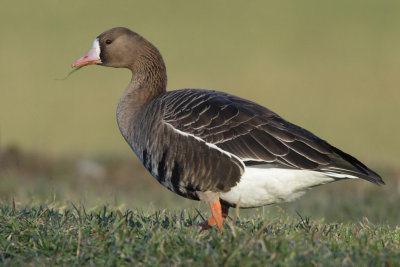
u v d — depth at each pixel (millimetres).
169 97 9156
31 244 7613
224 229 7867
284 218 9117
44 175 16938
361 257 6852
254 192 8359
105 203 10945
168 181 8781
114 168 17719
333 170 8094
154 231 7688
